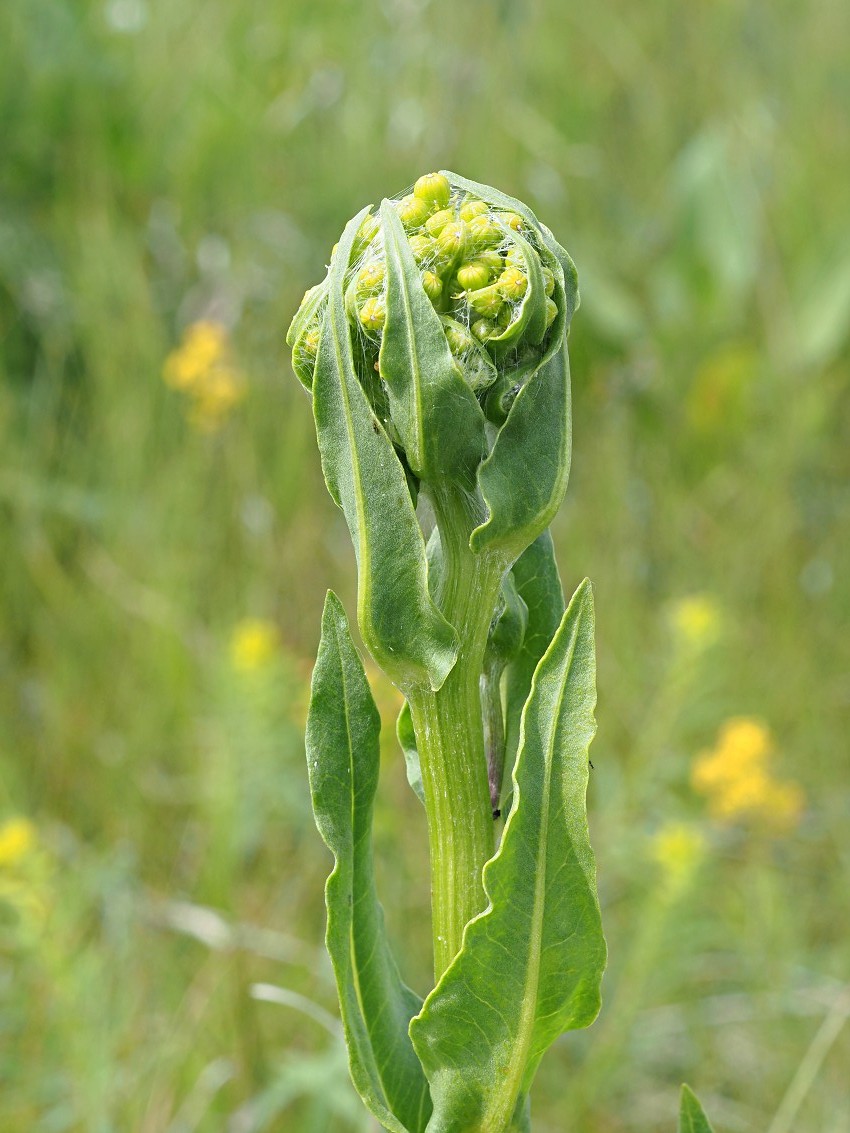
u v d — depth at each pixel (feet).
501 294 4.80
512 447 4.86
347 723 5.25
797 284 21.03
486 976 4.97
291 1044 11.50
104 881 12.42
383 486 4.86
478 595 5.09
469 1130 5.15
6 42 19.88
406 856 13.11
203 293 19.07
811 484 19.44
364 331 4.90
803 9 24.54
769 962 12.28
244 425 17.35
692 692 14.30
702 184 21.34
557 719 4.85
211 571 16.20
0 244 18.56
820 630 16.88
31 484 16.11
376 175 20.10
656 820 14.03
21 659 15.62
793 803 13.32
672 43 23.63
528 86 22.70
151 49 21.11
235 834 12.40
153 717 14.49
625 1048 11.91
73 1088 10.34
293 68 21.56
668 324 20.98
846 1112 11.41
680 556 17.44
